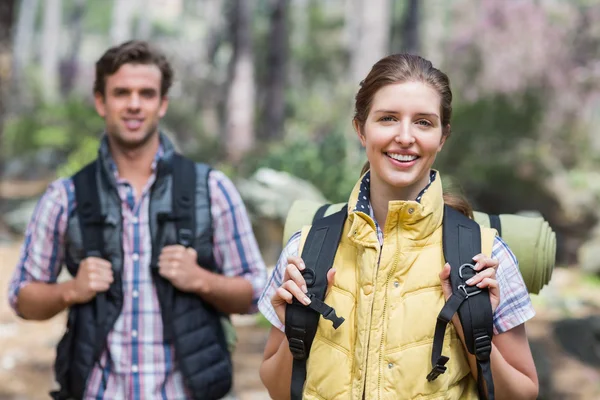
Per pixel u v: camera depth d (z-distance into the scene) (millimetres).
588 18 18062
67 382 2947
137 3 48656
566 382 7047
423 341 1940
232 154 19688
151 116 3039
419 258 1996
